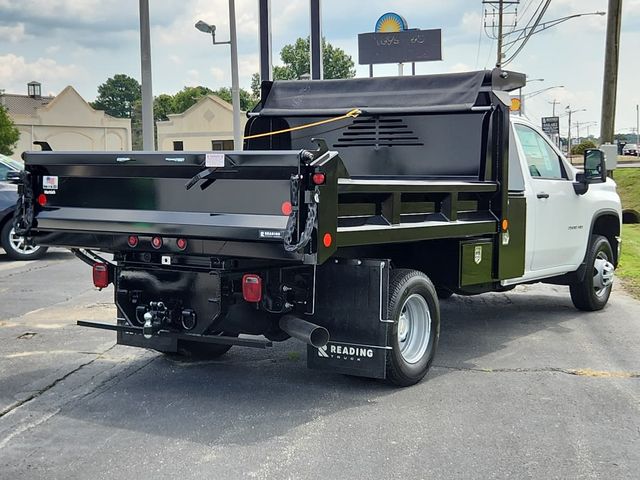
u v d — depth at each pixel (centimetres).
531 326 873
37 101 6656
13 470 461
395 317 594
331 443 502
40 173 636
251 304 593
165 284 599
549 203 850
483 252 727
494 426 535
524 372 675
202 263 580
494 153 738
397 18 3878
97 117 5266
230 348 755
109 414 562
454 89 757
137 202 587
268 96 841
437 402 588
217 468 461
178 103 9881
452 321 902
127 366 694
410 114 779
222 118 4722
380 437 513
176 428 531
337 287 597
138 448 495
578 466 465
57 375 666
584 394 610
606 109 1962
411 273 622
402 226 593
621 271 1336
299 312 606
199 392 614
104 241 608
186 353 697
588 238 937
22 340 791
